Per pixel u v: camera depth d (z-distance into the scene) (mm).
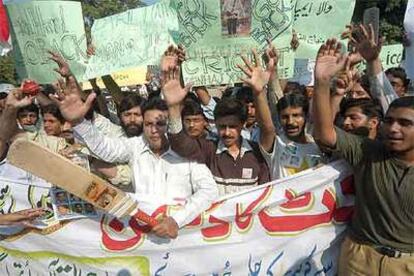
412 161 3207
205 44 4094
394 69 6152
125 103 4477
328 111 3303
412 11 4848
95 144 3488
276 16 3994
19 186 3582
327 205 3672
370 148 3346
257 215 3588
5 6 4684
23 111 4758
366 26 4117
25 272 3641
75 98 3398
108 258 3535
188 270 3561
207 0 4023
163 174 3557
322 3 4461
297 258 3676
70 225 3529
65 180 3104
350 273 3463
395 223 3246
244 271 3615
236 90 5609
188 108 4004
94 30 4430
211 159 3799
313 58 4512
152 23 4305
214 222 3527
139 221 3488
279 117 3830
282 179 3598
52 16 4570
